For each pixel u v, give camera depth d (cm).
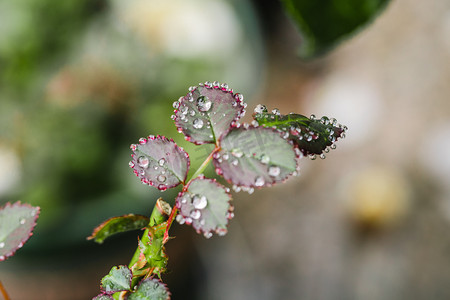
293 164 33
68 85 92
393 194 116
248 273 113
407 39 142
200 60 99
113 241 79
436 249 111
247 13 108
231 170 33
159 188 34
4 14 96
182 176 34
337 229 117
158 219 34
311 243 116
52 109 91
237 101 34
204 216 33
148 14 100
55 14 98
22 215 34
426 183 119
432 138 124
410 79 135
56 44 97
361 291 109
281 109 137
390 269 110
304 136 34
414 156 123
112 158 89
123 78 95
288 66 145
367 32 145
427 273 109
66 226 78
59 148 88
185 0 103
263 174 33
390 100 133
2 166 85
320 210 120
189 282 106
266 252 116
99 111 91
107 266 82
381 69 139
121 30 99
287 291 110
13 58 95
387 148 126
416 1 148
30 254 76
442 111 129
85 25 100
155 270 34
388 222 114
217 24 103
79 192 85
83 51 98
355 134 129
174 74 97
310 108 137
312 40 40
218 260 114
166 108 95
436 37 141
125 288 33
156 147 34
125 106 93
